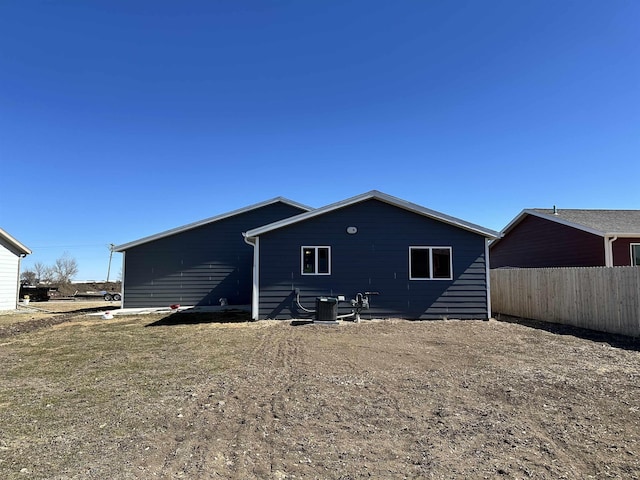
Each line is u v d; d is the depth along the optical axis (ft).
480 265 41.86
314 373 20.08
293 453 11.16
